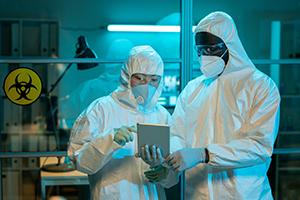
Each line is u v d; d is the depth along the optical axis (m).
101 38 2.73
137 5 2.71
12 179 2.69
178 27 2.63
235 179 1.64
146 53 1.73
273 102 1.61
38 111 2.63
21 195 2.72
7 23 2.76
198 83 1.81
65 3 2.75
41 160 2.68
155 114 1.82
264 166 1.71
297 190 2.79
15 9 2.77
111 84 2.57
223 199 1.66
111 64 2.57
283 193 2.79
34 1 2.76
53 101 2.61
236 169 1.64
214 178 1.67
